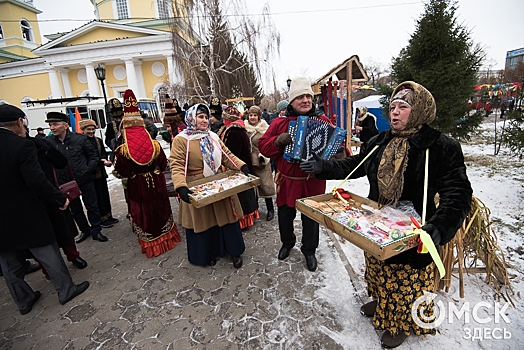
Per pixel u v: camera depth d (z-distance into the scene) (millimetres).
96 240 3969
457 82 6277
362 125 6836
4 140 2207
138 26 24766
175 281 2859
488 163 6074
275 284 2682
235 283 2748
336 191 2168
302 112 2607
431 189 1580
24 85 26562
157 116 19297
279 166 2828
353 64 5125
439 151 1540
